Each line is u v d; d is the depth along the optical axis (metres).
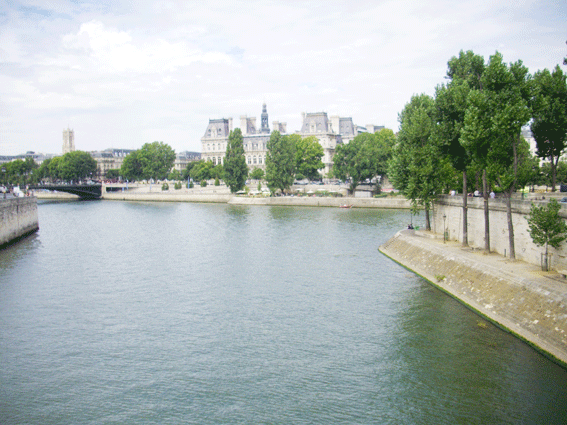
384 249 84.81
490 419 33.59
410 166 80.19
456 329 46.91
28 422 34.12
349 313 52.91
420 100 95.25
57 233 113.06
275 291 61.75
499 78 54.16
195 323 51.06
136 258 82.88
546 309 43.56
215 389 37.97
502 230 62.09
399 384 38.16
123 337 47.56
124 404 36.16
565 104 65.38
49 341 46.72
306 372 40.31
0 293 61.75
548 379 37.44
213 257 83.06
